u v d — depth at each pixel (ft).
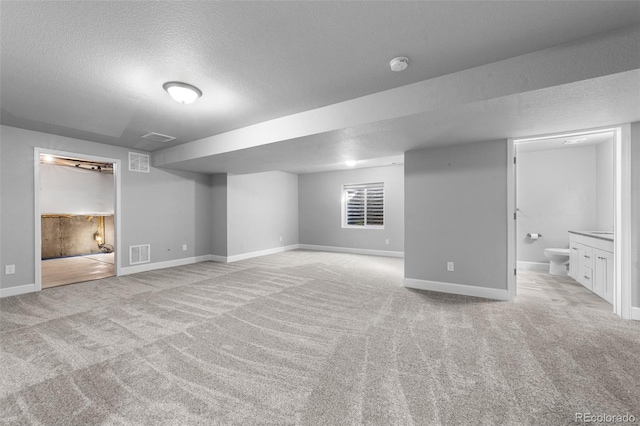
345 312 9.95
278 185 24.94
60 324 8.87
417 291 12.60
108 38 6.06
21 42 6.14
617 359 6.73
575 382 5.84
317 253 24.18
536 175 16.97
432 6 5.19
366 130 9.84
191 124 11.91
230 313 9.83
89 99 9.21
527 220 17.17
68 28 5.69
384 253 23.07
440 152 12.60
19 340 7.77
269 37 6.10
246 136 12.25
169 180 18.21
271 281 14.39
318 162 15.99
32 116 10.81
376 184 24.09
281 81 8.10
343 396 5.44
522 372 6.21
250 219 21.99
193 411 5.02
